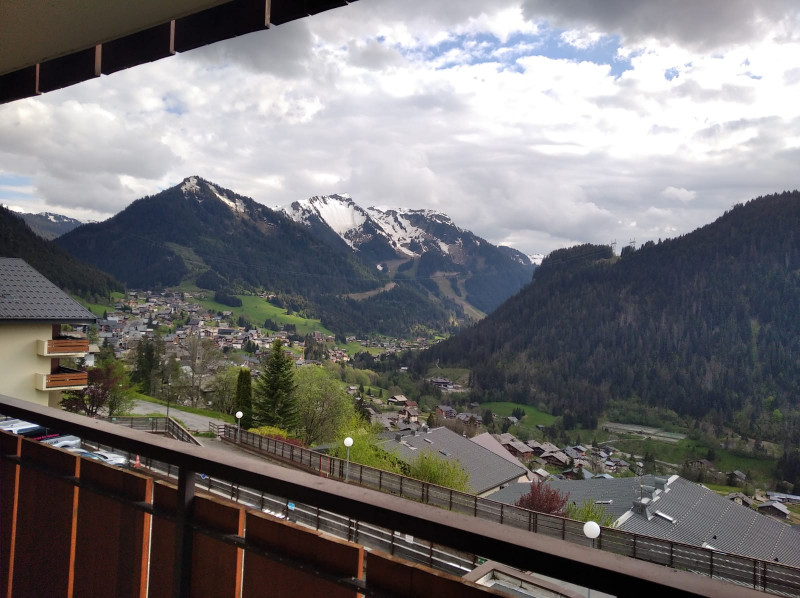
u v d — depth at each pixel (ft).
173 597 3.92
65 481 4.75
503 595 2.57
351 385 302.66
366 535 29.01
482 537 2.41
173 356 165.78
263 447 66.90
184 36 5.71
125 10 5.46
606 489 111.75
